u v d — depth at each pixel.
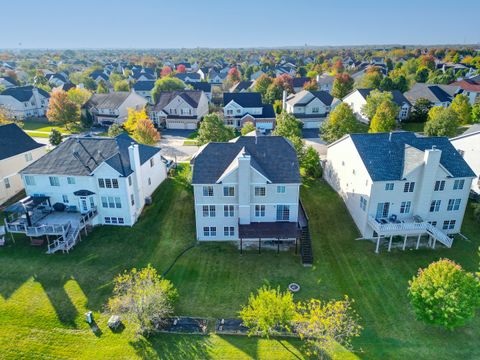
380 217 37.34
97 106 90.75
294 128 58.81
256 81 121.81
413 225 35.22
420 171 35.44
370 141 39.66
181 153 67.56
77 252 36.19
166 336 26.80
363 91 86.12
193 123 87.62
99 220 41.22
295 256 35.84
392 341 26.19
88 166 39.78
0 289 31.02
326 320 23.73
